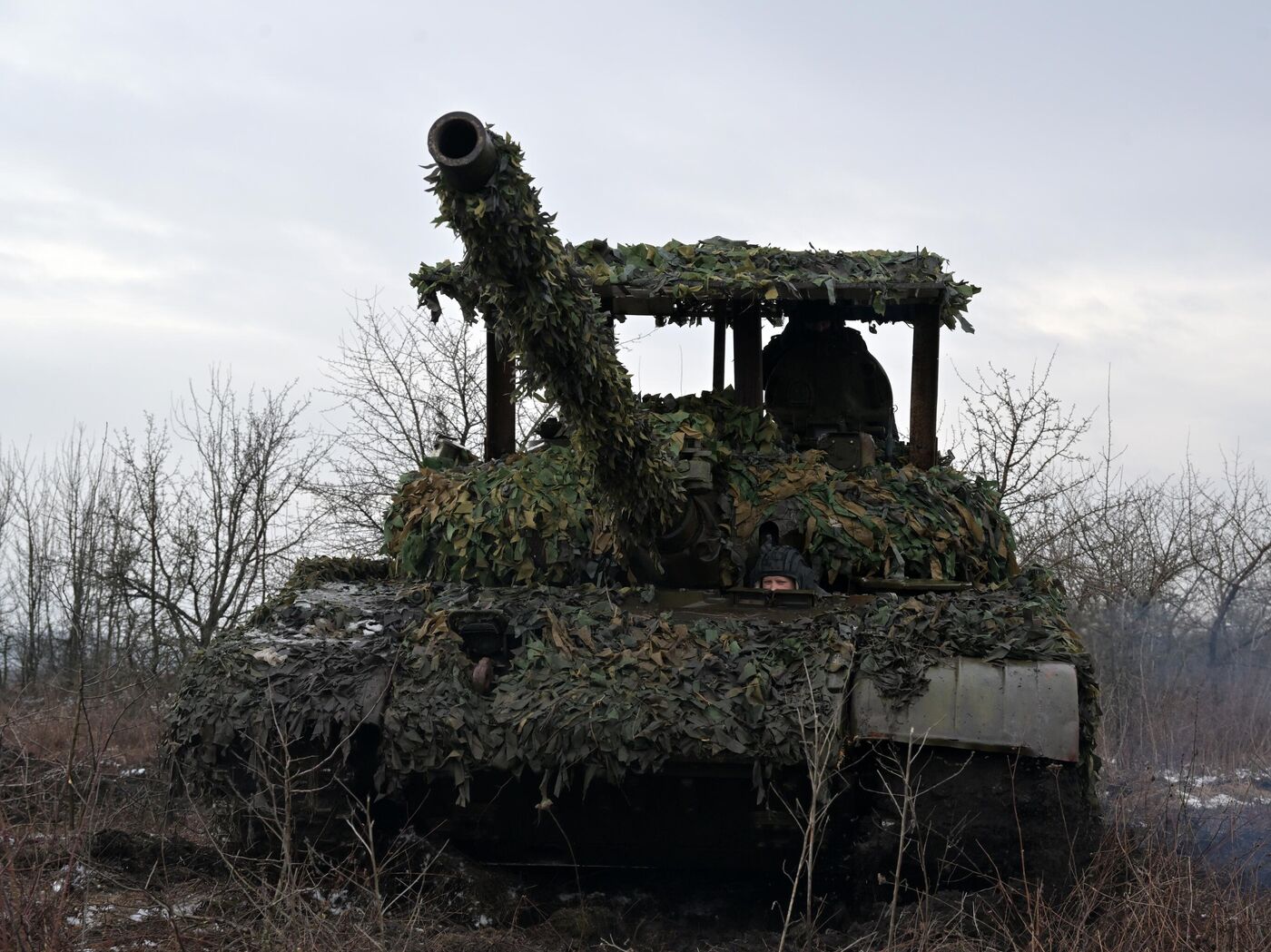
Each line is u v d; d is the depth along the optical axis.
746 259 10.00
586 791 7.41
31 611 22.72
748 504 9.01
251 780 7.52
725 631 7.88
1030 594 8.29
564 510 8.91
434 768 7.35
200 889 7.78
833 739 7.10
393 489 20.09
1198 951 6.64
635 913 7.98
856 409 10.64
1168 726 14.37
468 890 7.67
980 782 7.12
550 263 6.84
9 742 10.84
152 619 20.09
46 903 6.43
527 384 7.52
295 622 8.16
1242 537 19.19
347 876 7.41
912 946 6.66
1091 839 7.19
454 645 7.72
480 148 6.20
